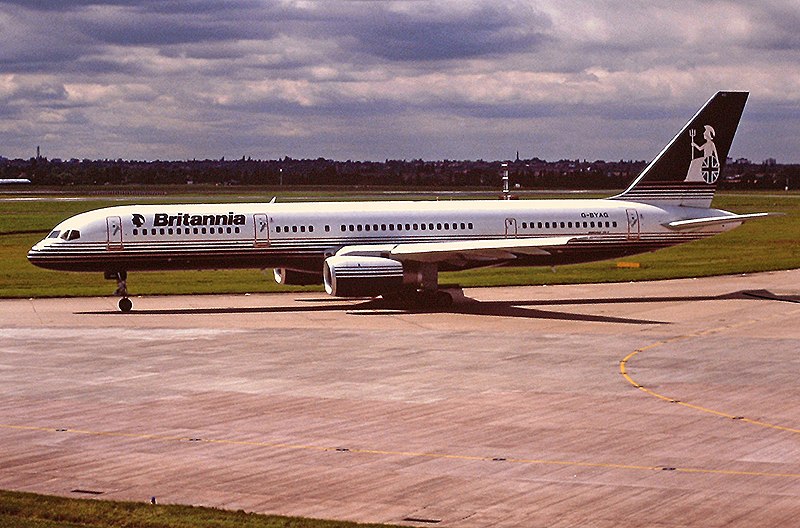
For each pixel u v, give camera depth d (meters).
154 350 88.75
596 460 53.53
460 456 54.62
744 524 43.34
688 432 59.19
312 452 55.66
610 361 82.31
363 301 124.56
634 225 127.88
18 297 129.12
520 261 125.00
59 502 46.34
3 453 56.03
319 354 86.44
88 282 148.00
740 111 131.12
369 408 66.19
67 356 85.94
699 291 133.38
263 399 69.06
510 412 64.69
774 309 114.44
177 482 50.47
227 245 118.19
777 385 72.38
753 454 54.38
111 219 115.81
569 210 127.31
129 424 62.31
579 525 43.59
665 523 43.62
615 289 136.75
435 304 119.00
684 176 130.50
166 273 162.25
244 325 103.75
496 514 45.16
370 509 46.09
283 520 43.62
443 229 123.75
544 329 100.25
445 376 76.50
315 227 120.62
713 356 84.25
